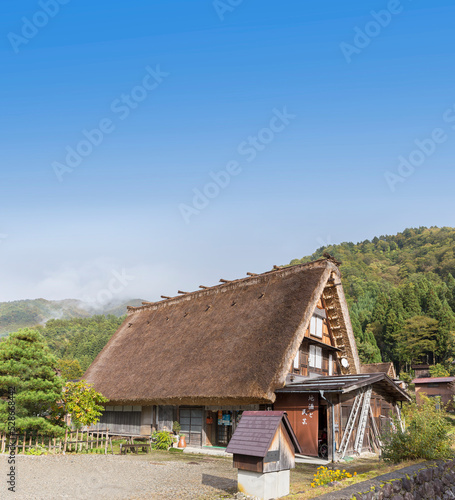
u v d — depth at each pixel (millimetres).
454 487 10438
